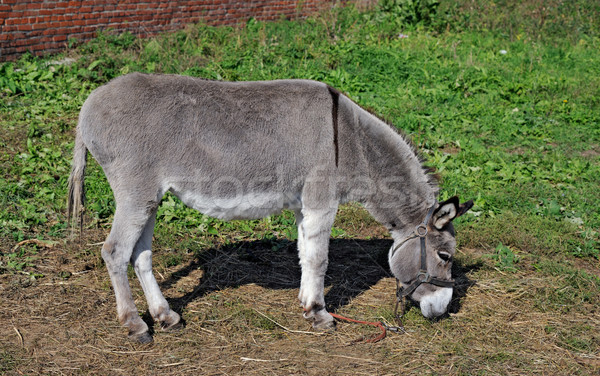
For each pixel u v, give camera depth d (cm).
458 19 1405
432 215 386
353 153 391
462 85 948
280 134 380
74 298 414
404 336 392
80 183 387
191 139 368
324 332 393
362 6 1427
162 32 1101
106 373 337
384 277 477
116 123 361
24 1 902
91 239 497
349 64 1018
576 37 1369
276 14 1296
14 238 483
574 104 916
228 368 347
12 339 361
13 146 650
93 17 998
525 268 489
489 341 386
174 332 382
